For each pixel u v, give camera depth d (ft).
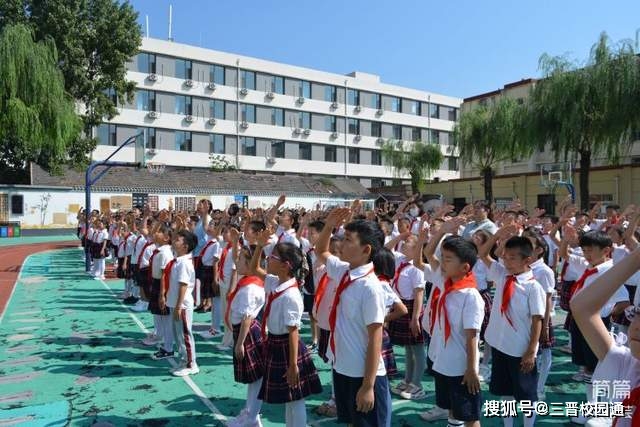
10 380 17.16
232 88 130.82
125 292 32.24
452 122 172.96
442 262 11.40
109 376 17.51
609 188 75.15
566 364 18.94
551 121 68.85
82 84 85.71
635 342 5.76
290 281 11.95
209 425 13.67
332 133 147.13
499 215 26.73
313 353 20.27
